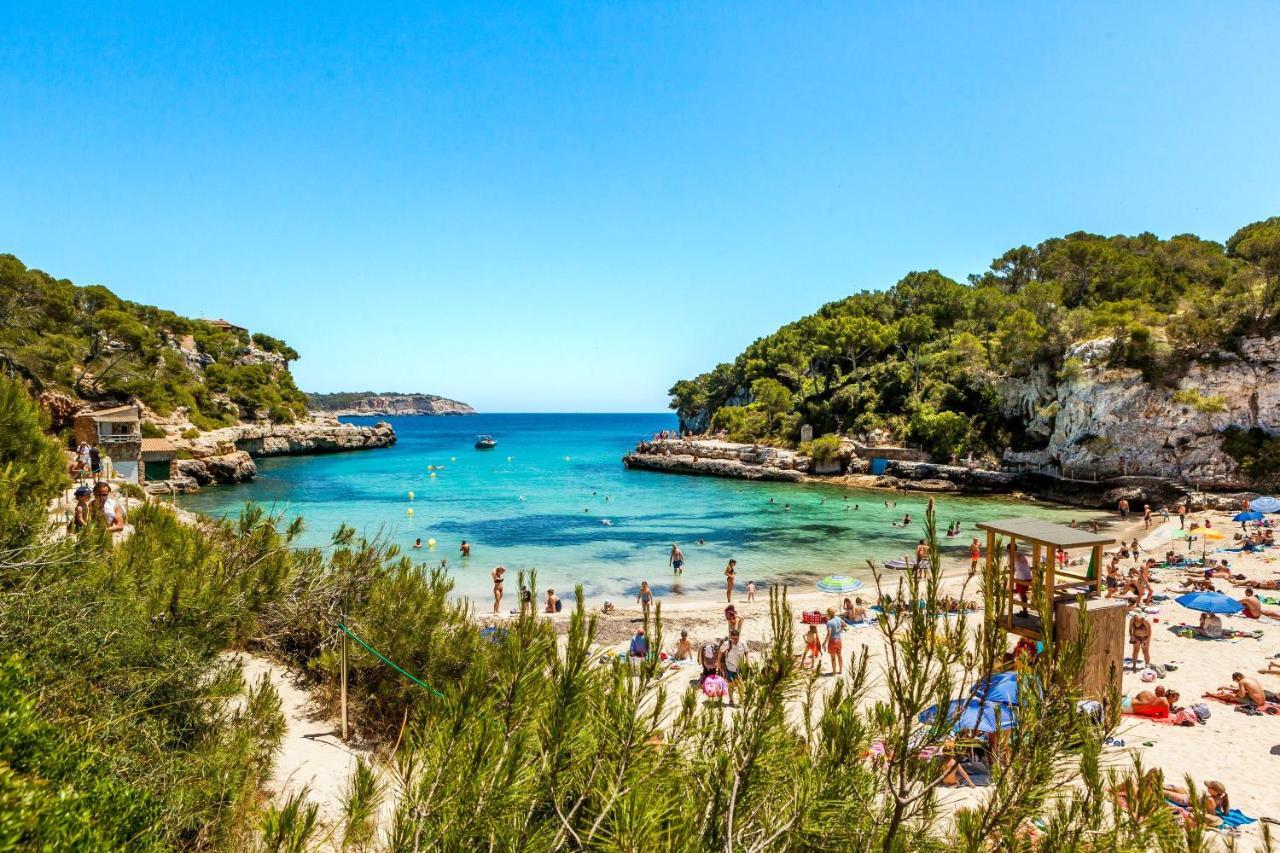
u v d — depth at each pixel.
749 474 67.38
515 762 3.05
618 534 37.97
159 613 6.87
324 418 117.56
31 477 9.42
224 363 103.75
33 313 67.31
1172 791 8.59
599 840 2.99
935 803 3.25
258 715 6.60
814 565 30.62
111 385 67.19
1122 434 49.41
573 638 3.43
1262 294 47.25
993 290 81.56
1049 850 3.12
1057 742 3.14
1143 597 20.11
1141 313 54.50
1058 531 11.08
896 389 72.00
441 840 2.88
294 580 10.35
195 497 53.16
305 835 2.86
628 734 3.27
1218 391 46.84
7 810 2.52
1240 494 44.19
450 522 41.72
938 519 42.88
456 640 8.88
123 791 3.71
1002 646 3.05
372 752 8.05
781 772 3.36
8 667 3.66
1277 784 9.71
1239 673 13.04
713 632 19.27
